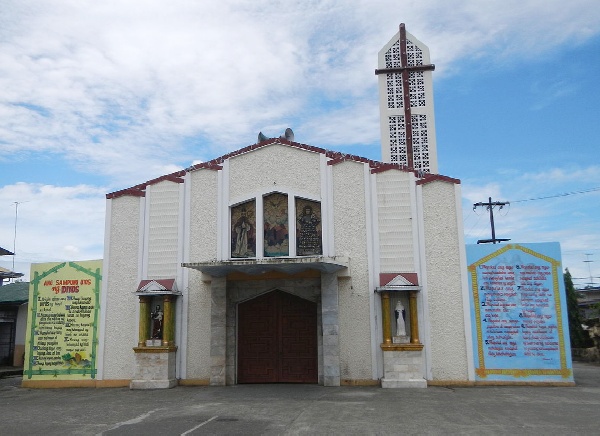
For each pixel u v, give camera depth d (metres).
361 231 16.17
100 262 17.45
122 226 17.50
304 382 15.95
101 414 11.42
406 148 30.55
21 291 26.30
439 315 15.45
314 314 16.31
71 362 17.00
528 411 10.88
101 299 17.16
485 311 15.43
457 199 16.02
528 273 15.52
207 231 16.98
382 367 15.30
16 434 9.52
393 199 16.23
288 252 16.41
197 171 17.41
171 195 17.39
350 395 13.29
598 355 27.09
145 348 15.80
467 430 9.06
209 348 16.23
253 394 13.70
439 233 15.89
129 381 16.47
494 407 11.37
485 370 15.16
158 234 17.19
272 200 16.91
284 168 16.94
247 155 17.25
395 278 15.27
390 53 32.38
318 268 15.34
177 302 16.61
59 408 12.45
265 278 16.36
